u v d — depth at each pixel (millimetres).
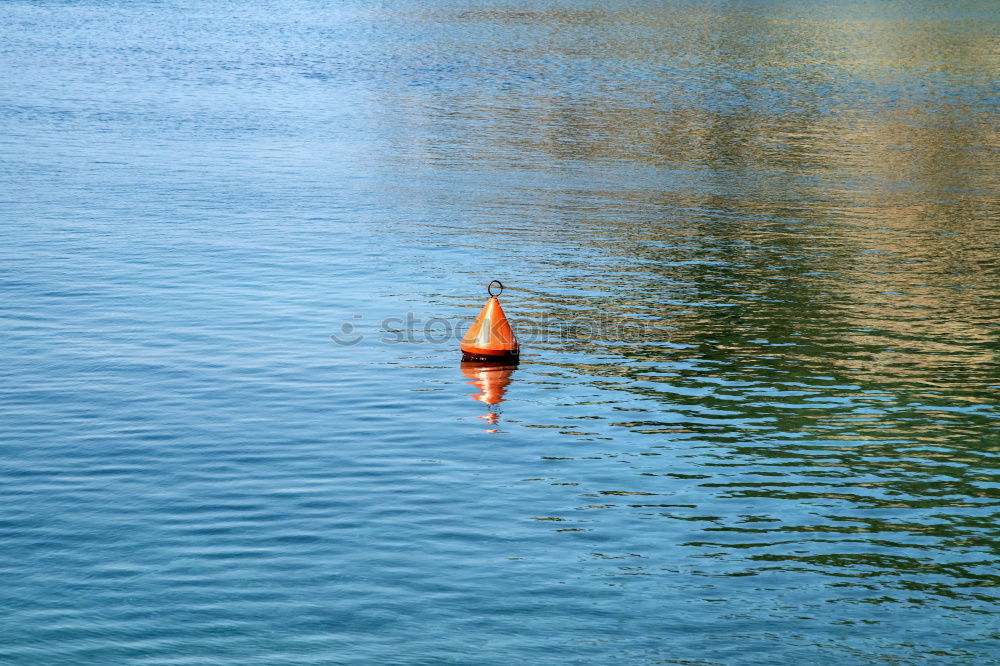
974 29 79875
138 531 10578
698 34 75188
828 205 28078
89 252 21938
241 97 46281
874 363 16188
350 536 10539
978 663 8578
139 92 46844
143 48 64750
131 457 12383
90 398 14258
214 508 11109
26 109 40844
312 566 9945
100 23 79875
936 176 32344
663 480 12016
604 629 8977
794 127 41188
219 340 16844
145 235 23453
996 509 11445
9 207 25672
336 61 60000
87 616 9055
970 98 49094
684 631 8969
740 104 46625
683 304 19234
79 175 29609
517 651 8641
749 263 22172
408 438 13117
